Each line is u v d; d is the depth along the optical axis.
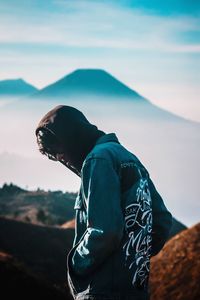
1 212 131.38
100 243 2.78
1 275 14.35
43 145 3.13
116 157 3.00
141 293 2.93
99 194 2.87
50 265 30.50
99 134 3.14
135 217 2.96
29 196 155.38
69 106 3.15
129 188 2.99
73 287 2.90
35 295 14.29
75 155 3.10
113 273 2.86
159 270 16.00
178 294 14.82
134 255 2.92
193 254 15.98
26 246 34.44
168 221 3.23
